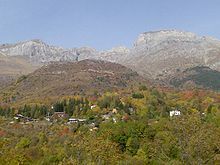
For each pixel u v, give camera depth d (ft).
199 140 137.08
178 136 141.79
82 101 634.02
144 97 632.38
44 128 469.57
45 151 310.24
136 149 258.78
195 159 135.85
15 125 491.72
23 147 337.93
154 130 251.19
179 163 138.92
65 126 479.00
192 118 148.46
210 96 581.94
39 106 640.17
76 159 188.96
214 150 139.13
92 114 564.71
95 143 187.01
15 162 205.87
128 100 611.88
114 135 272.72
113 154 184.65
